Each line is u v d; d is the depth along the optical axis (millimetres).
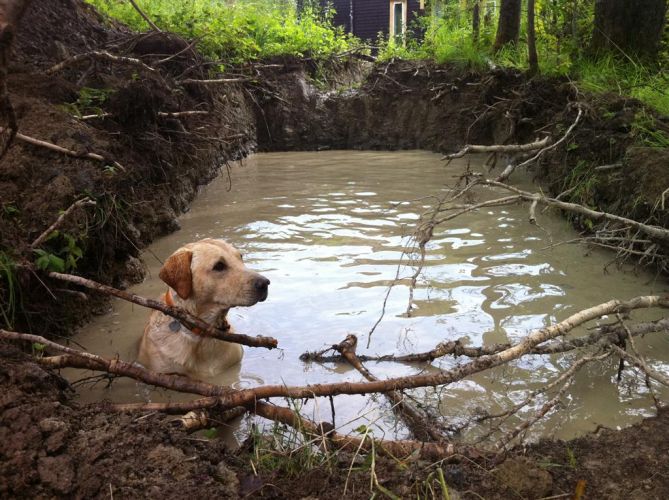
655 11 4137
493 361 1461
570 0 5090
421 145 6227
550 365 1772
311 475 1199
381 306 2121
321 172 4758
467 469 1244
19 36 3135
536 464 1256
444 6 7473
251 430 1361
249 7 6840
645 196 2463
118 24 4438
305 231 2992
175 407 1381
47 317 1851
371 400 1604
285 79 6570
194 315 1730
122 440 1238
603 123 3211
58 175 2170
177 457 1201
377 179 4398
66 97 2838
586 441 1389
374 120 6473
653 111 3137
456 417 1521
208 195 3828
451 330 1942
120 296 1672
